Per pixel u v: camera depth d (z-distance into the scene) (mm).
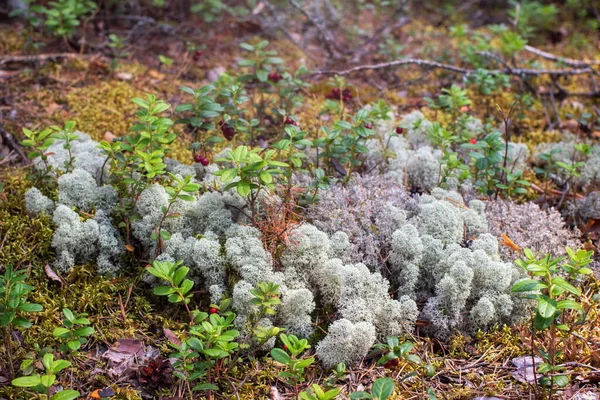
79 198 1014
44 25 1415
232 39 1490
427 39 1563
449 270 955
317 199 1016
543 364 849
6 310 839
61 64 1332
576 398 867
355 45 1460
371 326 896
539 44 1581
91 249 980
